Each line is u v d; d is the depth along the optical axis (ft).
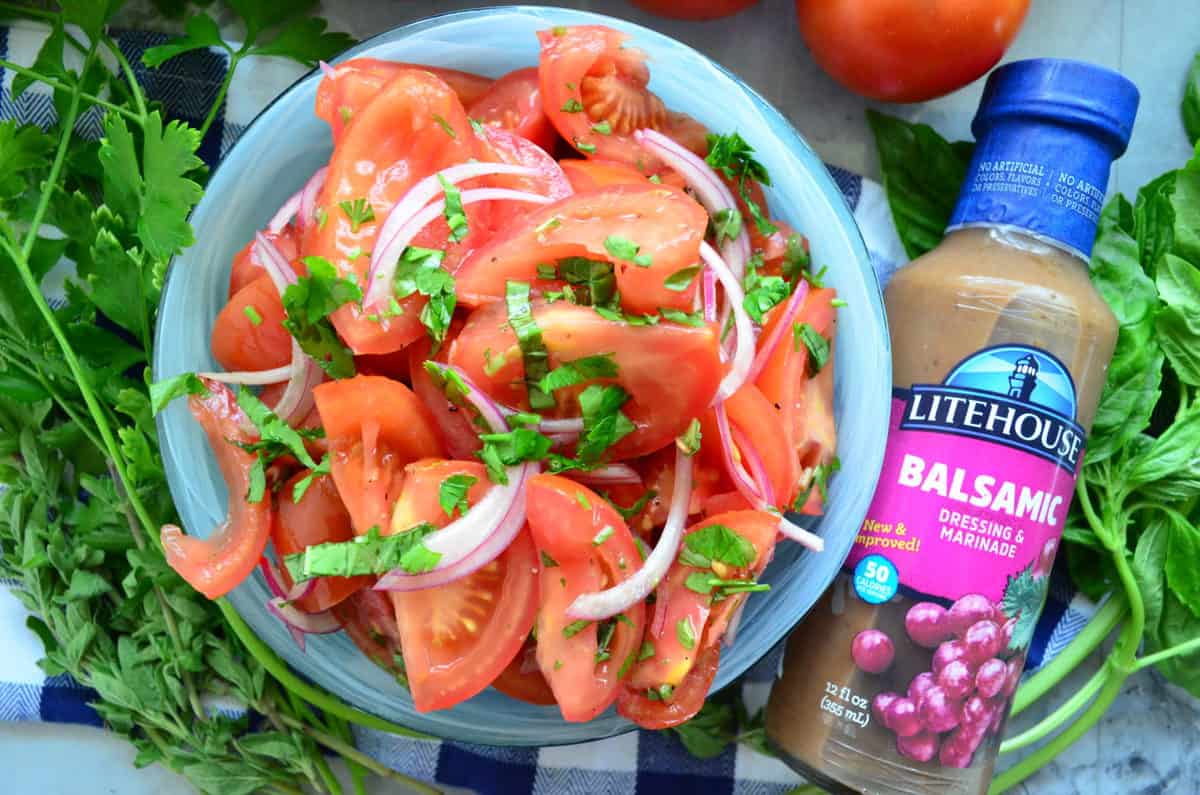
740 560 1.19
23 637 1.48
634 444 1.19
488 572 1.20
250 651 1.44
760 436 1.22
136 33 1.49
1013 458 1.28
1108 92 1.27
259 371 1.29
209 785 1.44
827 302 1.29
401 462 1.21
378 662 1.32
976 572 1.29
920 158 1.50
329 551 1.15
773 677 1.53
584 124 1.28
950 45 1.35
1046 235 1.29
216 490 1.31
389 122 1.20
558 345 1.16
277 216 1.29
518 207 1.23
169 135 1.25
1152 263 1.49
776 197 1.36
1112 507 1.45
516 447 1.16
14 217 1.40
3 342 1.38
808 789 1.49
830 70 1.46
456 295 1.18
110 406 1.43
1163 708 1.55
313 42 1.44
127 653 1.42
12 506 1.41
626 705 1.24
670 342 1.14
